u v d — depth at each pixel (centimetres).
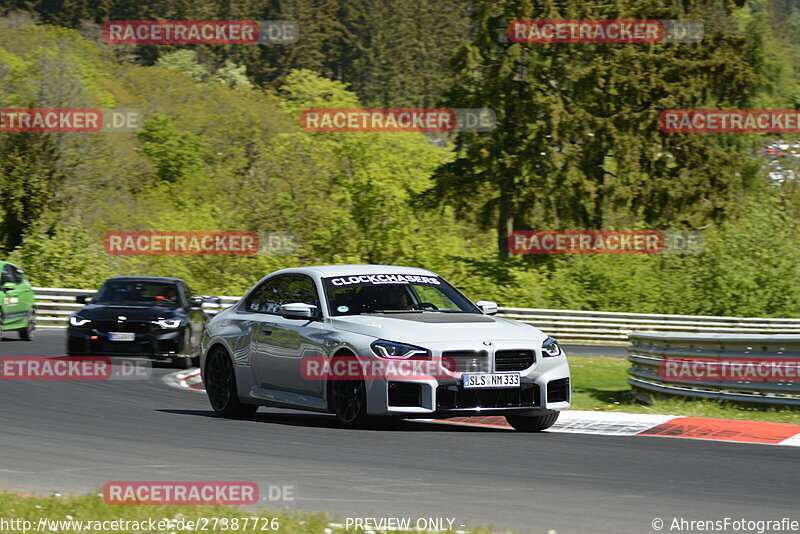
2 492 2473
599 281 14550
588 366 8075
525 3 16688
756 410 4612
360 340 3716
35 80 18375
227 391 4294
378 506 2408
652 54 17362
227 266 15425
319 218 16612
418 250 16362
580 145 17000
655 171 17438
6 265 8194
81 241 14012
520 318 11675
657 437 3688
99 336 6353
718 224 17175
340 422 3803
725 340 4794
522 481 2745
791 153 17988
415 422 4106
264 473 2833
